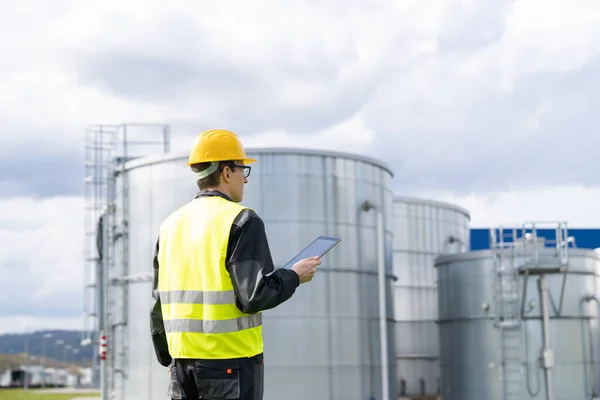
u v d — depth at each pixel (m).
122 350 31.98
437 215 46.44
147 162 31.72
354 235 30.83
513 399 32.38
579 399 32.38
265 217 29.55
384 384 31.05
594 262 33.72
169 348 5.34
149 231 31.42
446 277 35.44
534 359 32.28
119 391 32.12
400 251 44.72
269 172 29.77
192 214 5.36
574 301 32.81
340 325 30.00
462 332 34.28
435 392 44.28
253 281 4.98
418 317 44.62
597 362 33.28
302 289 29.56
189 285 5.21
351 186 30.97
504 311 32.66
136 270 31.78
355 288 30.58
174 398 5.32
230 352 5.11
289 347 29.11
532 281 32.56
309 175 30.11
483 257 33.91
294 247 29.58
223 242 5.11
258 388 5.21
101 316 36.75
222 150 5.48
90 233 37.00
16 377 136.12
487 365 33.28
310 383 29.19
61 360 182.25
